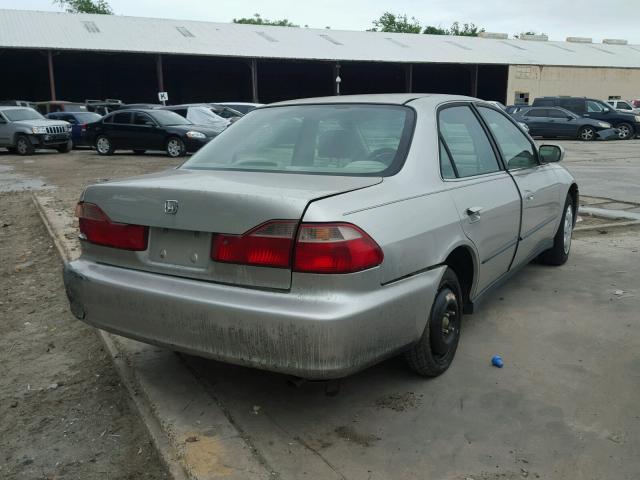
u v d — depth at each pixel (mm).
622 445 2770
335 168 3270
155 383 3416
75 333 4359
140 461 2820
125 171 14492
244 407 3152
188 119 20750
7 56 43844
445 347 3373
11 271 6027
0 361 3938
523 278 5281
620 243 6508
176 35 40156
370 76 56062
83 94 47562
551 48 55062
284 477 2562
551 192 4988
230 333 2689
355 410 3105
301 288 2596
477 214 3539
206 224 2777
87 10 77500
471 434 2877
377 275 2697
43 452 2908
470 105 4164
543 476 2561
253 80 39344
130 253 3086
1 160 18344
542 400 3176
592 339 3951
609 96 50500
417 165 3234
